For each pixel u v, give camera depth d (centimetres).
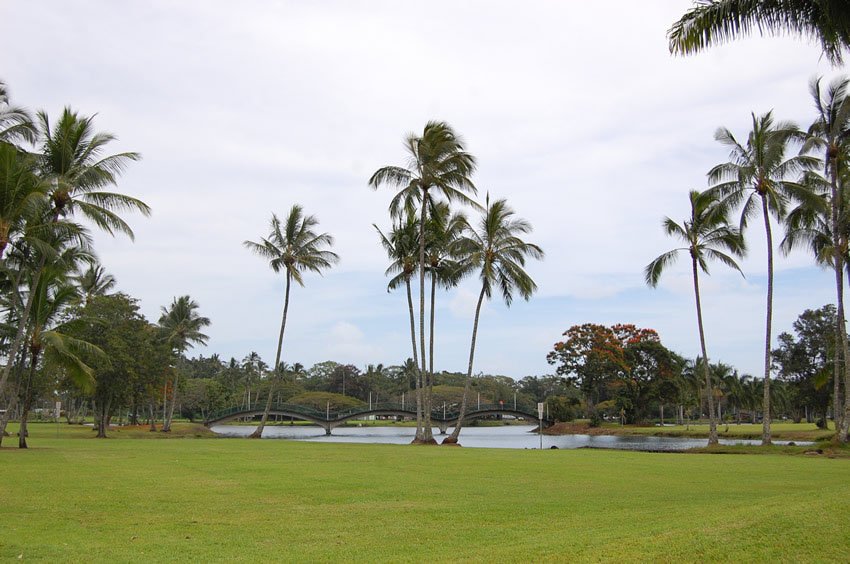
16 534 1048
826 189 3656
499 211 4319
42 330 3456
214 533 1073
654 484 1745
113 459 2522
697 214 4025
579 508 1324
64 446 3497
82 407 9212
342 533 1075
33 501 1391
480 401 11688
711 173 3731
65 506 1330
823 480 1839
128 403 5762
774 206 3519
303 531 1091
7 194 2806
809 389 6425
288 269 5297
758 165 3641
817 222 3666
